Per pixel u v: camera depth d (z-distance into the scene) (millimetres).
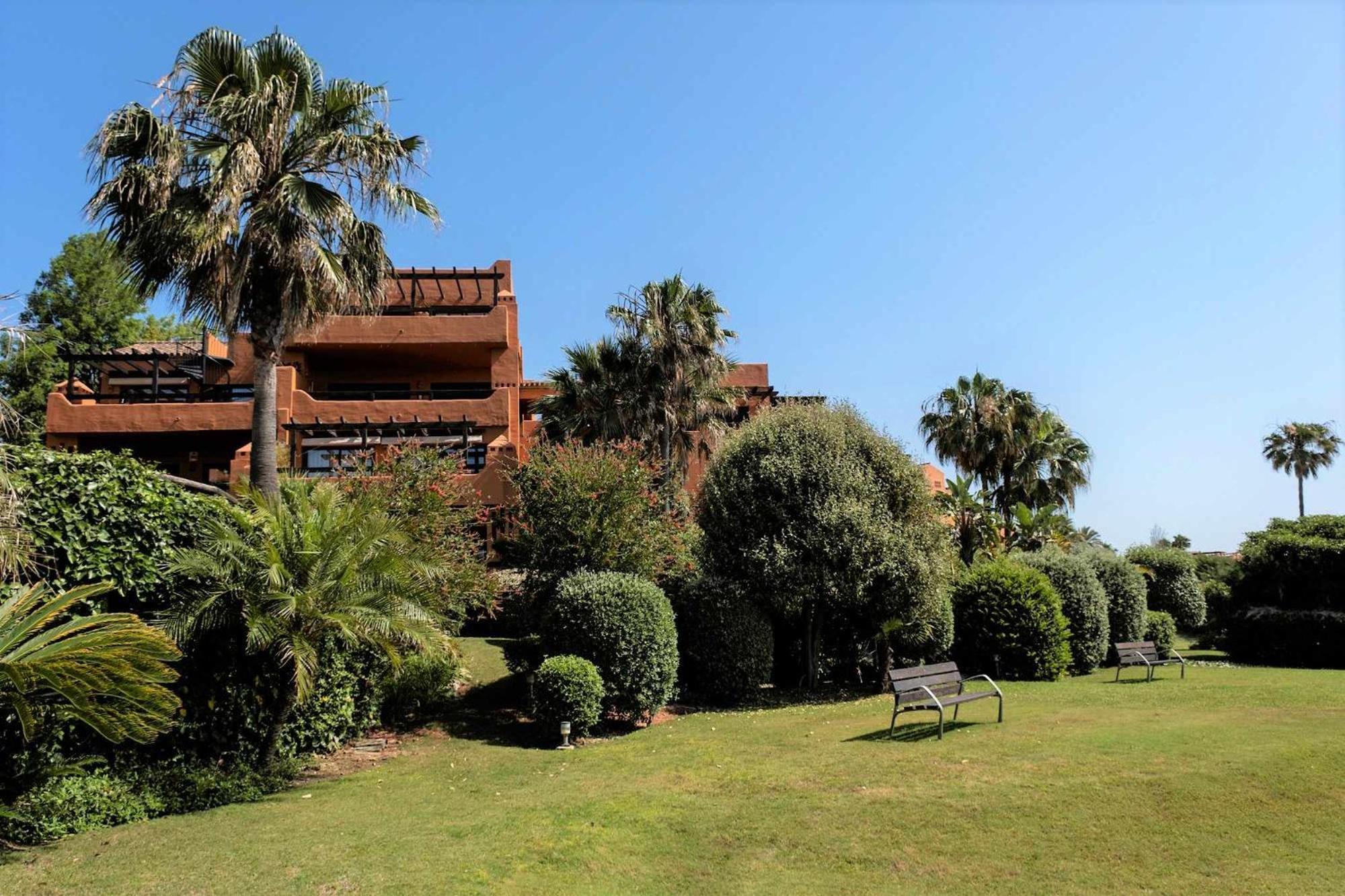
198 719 8852
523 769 9766
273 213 11719
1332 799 7117
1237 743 8703
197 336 39406
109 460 8438
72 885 5711
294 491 9867
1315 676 15031
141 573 8336
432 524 13773
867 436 15445
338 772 9742
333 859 6324
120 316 34281
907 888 6035
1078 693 13266
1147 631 19188
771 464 14781
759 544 14516
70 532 7801
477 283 29328
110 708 6453
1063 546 22531
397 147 12836
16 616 6312
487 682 15289
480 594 14320
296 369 26641
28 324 6969
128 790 7703
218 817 7547
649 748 10617
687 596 14680
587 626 12305
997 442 28000
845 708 13172
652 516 15750
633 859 6637
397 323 27312
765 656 14555
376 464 15180
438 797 8406
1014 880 6074
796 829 7113
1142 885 5898
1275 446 50812
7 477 6875
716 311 24719
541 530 14602
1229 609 20062
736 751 10047
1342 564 18328
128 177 11086
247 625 8250
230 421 25125
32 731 6027
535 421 30312
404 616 9484
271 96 11875
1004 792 7574
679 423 24094
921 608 14648
